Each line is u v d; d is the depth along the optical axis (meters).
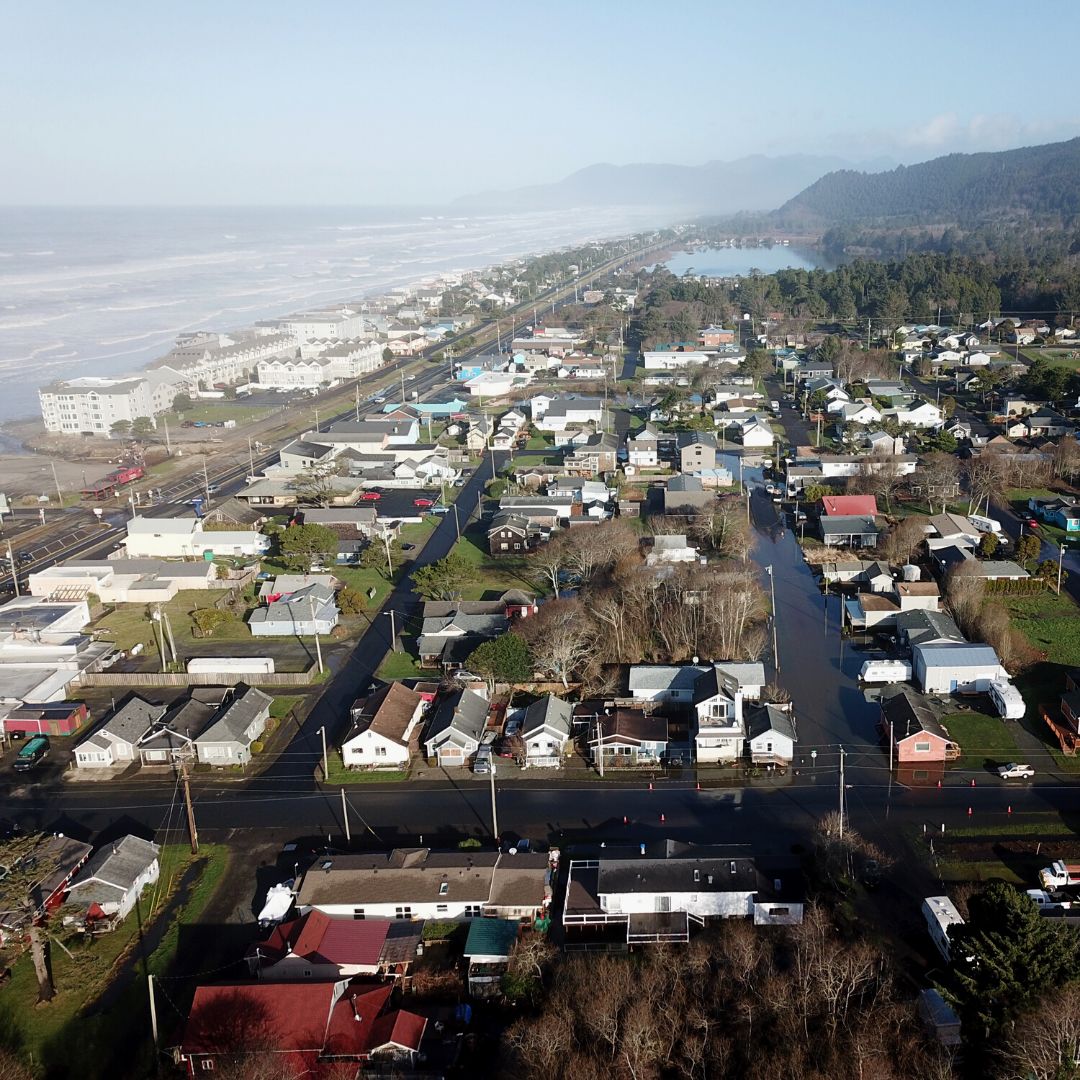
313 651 77.00
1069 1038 31.39
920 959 42.06
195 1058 37.62
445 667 71.81
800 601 83.44
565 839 52.50
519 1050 36.47
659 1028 36.31
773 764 58.69
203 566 91.25
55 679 71.25
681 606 75.62
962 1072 34.69
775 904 44.62
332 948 43.31
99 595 88.81
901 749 58.69
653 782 57.97
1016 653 70.69
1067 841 50.59
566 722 62.41
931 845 50.56
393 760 60.56
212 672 71.94
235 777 60.41
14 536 108.12
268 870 51.12
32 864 47.22
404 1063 37.38
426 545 101.31
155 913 48.03
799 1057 34.12
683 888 45.47
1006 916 35.50
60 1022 41.12
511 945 43.03
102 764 62.56
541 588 86.69
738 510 99.94
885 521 100.44
